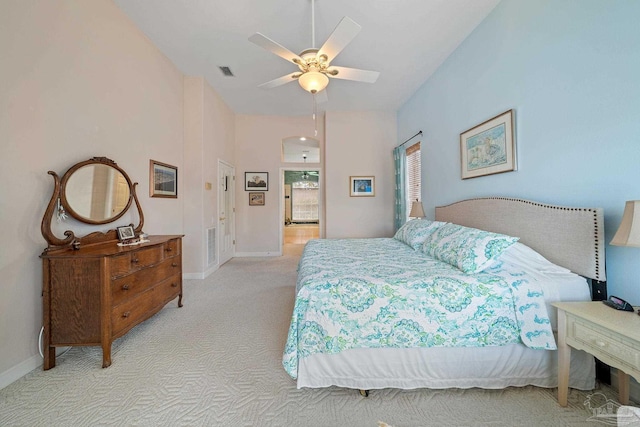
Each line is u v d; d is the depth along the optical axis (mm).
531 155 2021
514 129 2160
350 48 2977
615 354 1083
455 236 2109
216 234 4398
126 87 2617
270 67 3490
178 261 2744
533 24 1984
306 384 1455
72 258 1711
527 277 1573
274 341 2064
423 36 2777
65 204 1902
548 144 1879
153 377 1623
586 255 1553
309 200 12695
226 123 4867
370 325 1464
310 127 5512
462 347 1473
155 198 3148
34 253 1735
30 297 1705
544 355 1481
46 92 1816
